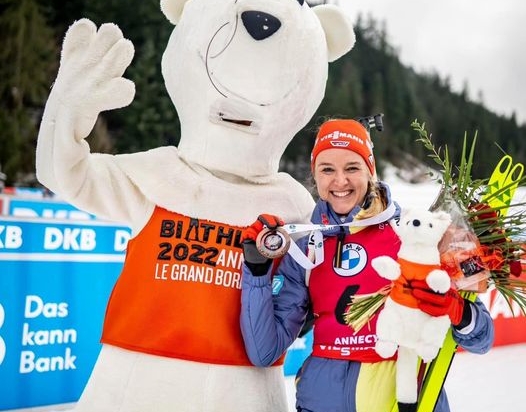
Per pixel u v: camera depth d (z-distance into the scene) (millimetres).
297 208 2475
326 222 2199
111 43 2088
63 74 2111
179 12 2689
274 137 2439
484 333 1974
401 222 1896
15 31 19094
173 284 2221
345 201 2195
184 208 2279
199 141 2396
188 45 2400
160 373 2180
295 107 2432
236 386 2215
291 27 2373
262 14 2324
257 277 2064
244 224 2307
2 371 3584
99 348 4035
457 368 6020
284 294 2230
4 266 3602
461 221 1959
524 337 7348
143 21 24219
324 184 2205
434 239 1837
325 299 2125
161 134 21891
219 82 2334
